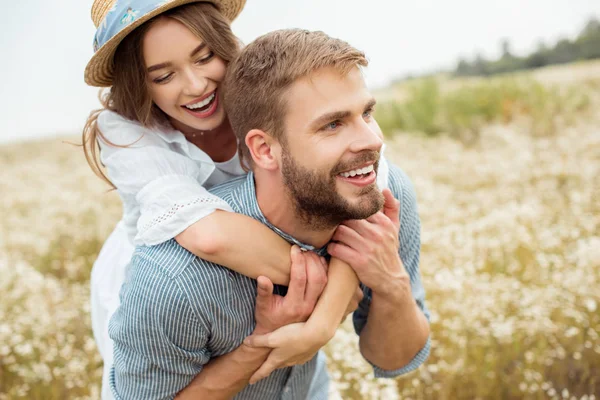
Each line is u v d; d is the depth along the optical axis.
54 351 3.45
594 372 3.14
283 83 1.46
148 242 1.65
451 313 3.46
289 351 1.67
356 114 1.45
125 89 2.01
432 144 8.57
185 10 1.92
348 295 1.73
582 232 4.66
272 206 1.67
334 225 1.61
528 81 10.07
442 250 4.35
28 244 5.71
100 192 7.69
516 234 4.34
